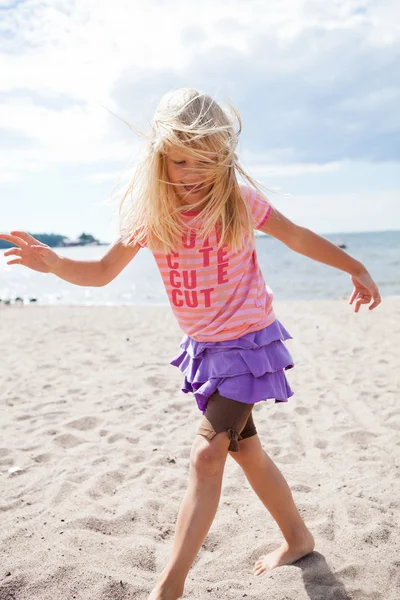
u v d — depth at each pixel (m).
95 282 2.16
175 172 1.95
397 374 5.86
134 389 5.54
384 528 2.56
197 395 2.05
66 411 4.80
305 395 5.18
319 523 2.66
